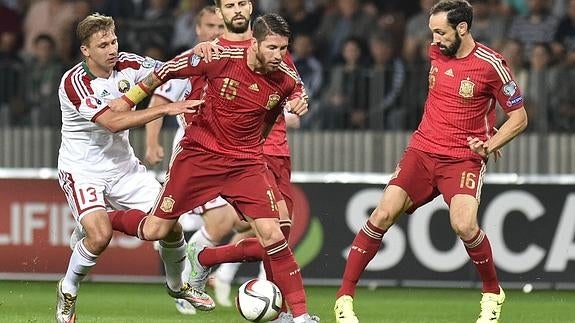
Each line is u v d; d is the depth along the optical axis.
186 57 25.45
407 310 34.78
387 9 52.97
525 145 43.19
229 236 40.72
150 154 33.47
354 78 43.91
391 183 27.31
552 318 32.78
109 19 27.11
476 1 50.84
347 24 50.59
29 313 31.94
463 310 34.97
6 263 41.84
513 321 31.81
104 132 27.94
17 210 41.72
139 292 39.38
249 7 26.03
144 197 28.86
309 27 50.91
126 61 27.83
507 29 50.66
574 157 43.06
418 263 41.19
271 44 24.36
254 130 25.88
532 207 41.22
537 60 47.03
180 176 26.25
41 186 41.75
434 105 27.11
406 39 50.25
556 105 43.16
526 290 41.09
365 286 41.84
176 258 28.34
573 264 41.19
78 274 27.12
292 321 26.64
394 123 43.56
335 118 43.97
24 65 44.22
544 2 51.19
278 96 25.50
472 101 26.70
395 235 41.19
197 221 35.41
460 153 26.84
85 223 27.09
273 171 29.11
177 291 29.23
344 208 41.47
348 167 43.88
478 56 26.58
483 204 41.28
